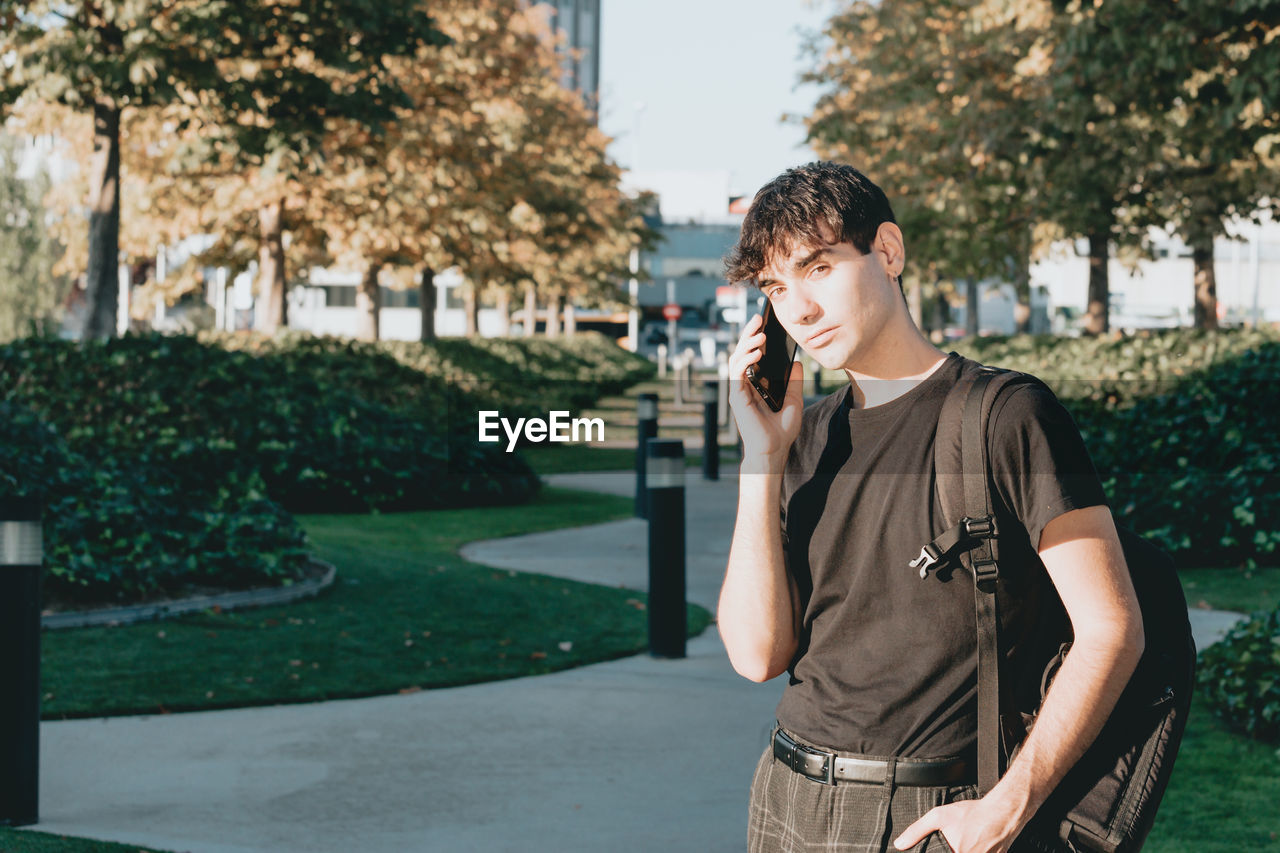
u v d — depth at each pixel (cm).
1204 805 487
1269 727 577
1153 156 1697
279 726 610
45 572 788
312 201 2378
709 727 619
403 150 2434
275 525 945
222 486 1065
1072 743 187
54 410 1320
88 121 2419
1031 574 202
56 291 5866
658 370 5253
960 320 6894
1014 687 201
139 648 730
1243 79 1238
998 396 200
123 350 1380
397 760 560
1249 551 1053
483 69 2655
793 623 223
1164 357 1477
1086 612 191
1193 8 1223
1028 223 2217
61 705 623
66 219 3114
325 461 1436
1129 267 2588
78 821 474
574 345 4397
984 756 198
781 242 210
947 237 2352
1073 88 1409
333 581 934
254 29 1581
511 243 3123
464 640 792
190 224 2622
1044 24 1614
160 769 541
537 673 728
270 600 858
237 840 457
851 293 210
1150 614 205
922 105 2314
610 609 907
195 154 1633
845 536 211
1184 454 1104
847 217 209
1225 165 1773
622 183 4841
